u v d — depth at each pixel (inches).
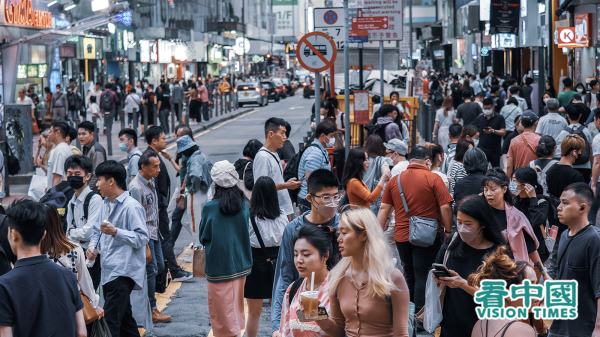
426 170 325.7
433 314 231.1
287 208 389.1
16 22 1288.1
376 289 180.7
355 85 1053.2
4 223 253.1
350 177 346.0
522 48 2001.7
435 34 3292.3
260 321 354.9
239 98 2223.2
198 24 3024.1
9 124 804.6
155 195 354.6
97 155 456.1
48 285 201.0
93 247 296.8
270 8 4913.9
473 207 224.5
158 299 395.5
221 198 287.7
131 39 2256.4
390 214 338.0
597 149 414.9
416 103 897.5
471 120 738.8
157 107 1352.1
